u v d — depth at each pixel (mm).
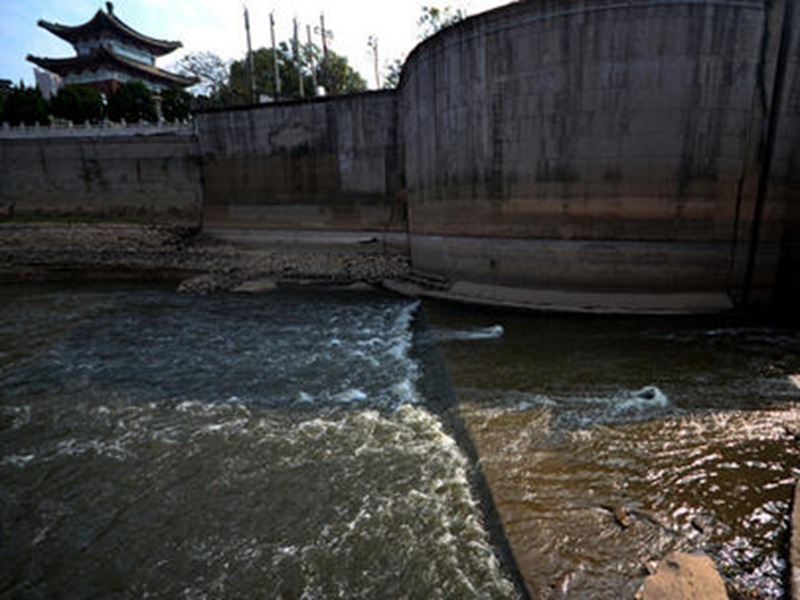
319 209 27188
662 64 13133
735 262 13984
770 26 12758
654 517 5352
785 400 8320
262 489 6738
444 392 9289
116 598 5164
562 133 14312
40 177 31844
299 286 21016
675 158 13523
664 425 7469
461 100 16312
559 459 6582
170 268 24016
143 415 9227
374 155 25172
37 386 10742
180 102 47656
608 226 14297
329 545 5598
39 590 5309
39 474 7363
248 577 5273
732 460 6434
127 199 31438
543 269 15367
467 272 17453
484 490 6074
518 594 4562
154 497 6727
